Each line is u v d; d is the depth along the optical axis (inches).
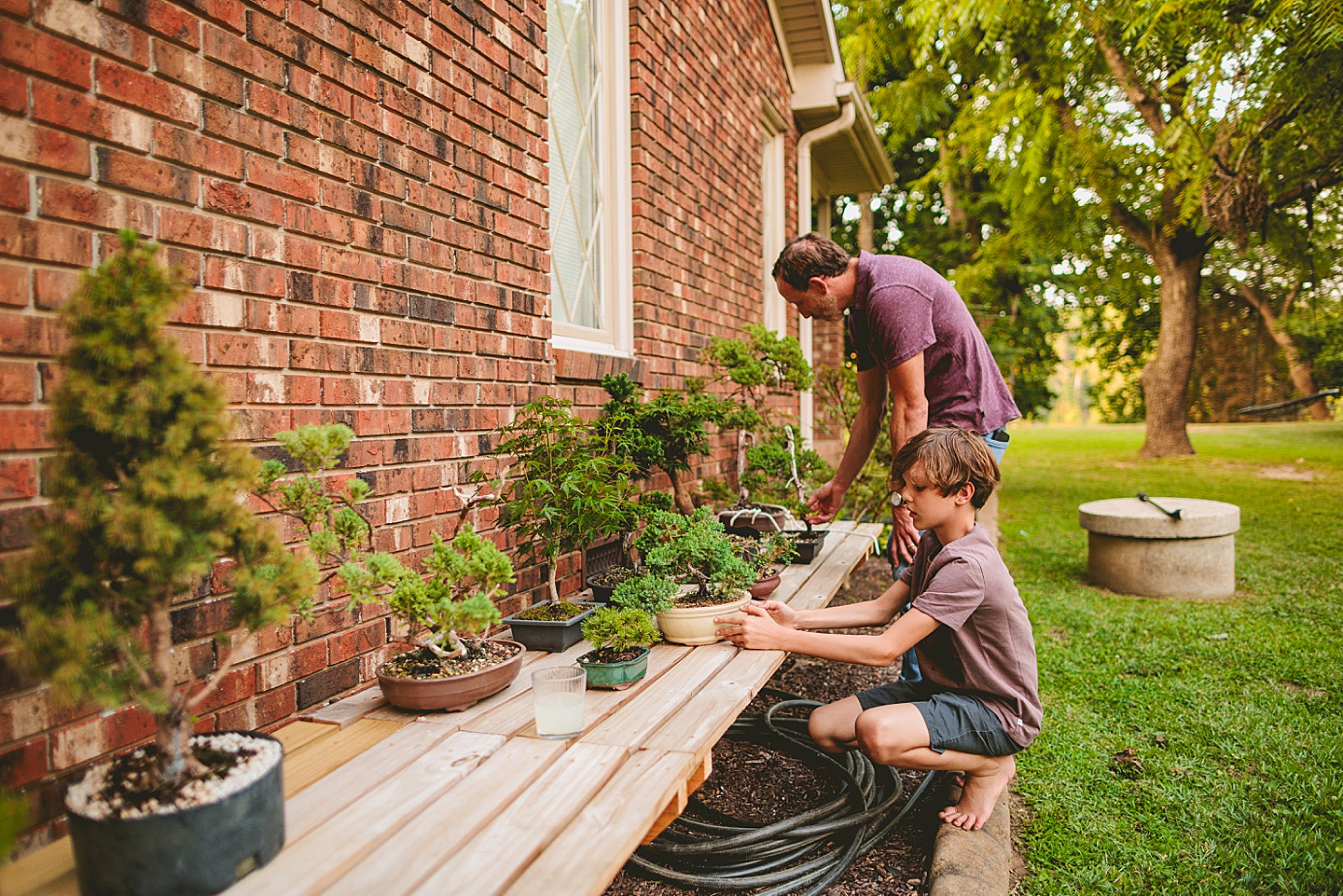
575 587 128.9
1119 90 435.8
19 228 54.0
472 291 101.1
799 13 263.9
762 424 186.2
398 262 88.3
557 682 65.6
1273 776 109.4
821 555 153.3
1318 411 869.2
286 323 74.3
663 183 169.8
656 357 165.5
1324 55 325.7
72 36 56.8
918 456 89.8
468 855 47.9
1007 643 88.1
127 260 45.4
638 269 159.2
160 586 46.8
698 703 75.4
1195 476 460.4
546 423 100.3
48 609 43.3
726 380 200.5
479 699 74.8
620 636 79.9
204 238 66.5
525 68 113.6
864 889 86.1
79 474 45.0
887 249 670.5
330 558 80.0
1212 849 91.8
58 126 56.2
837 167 383.6
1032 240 485.1
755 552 117.3
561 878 46.2
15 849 53.2
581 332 145.2
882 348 117.0
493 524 105.7
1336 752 114.8
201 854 43.0
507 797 55.2
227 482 47.6
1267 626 178.7
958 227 572.4
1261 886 84.9
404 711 73.0
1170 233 474.6
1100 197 463.8
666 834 90.6
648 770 60.5
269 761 49.2
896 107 483.2
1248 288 715.4
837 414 269.4
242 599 50.4
